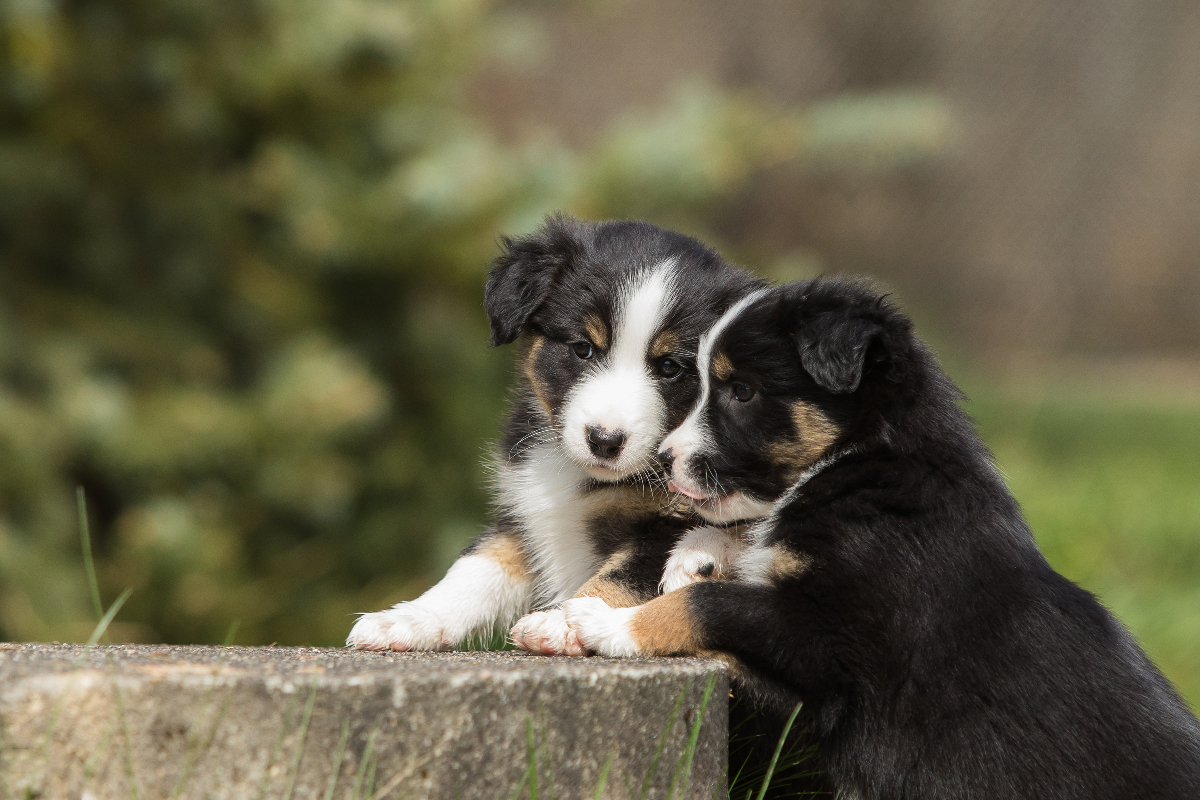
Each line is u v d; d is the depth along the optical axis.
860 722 4.49
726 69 19.62
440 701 3.55
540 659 4.20
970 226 20.91
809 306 4.98
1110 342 22.08
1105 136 21.72
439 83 10.52
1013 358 21.12
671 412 5.41
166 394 9.37
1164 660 8.53
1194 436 16.89
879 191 20.20
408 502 10.65
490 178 9.78
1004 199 21.19
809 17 20.27
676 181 9.68
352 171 10.20
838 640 4.48
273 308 10.13
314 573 10.23
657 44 18.47
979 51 21.00
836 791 4.59
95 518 9.68
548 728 3.70
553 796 3.71
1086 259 21.70
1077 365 21.81
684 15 18.91
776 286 5.44
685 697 4.00
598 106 17.39
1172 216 22.28
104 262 9.82
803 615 4.49
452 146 10.06
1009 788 4.35
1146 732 4.40
